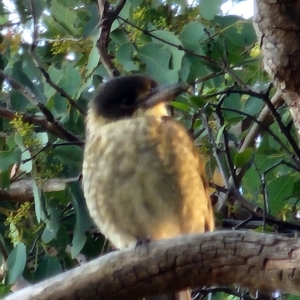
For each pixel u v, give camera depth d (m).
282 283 5.10
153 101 7.91
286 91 5.51
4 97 9.34
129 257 5.66
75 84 8.20
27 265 8.14
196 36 8.05
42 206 7.91
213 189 8.99
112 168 7.36
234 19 8.28
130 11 8.31
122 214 7.48
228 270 5.32
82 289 5.77
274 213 7.82
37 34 8.18
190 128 8.46
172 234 7.63
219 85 8.43
